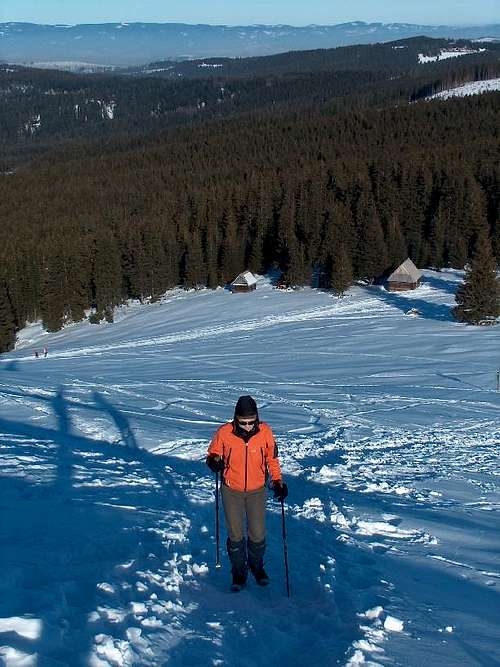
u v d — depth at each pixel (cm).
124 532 746
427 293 7250
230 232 9225
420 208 9544
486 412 2469
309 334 5434
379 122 17275
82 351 5438
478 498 1180
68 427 1789
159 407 2316
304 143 16675
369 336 5188
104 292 7825
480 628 552
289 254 8100
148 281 8281
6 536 702
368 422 2175
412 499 1148
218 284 8838
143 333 6494
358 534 875
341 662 465
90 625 468
